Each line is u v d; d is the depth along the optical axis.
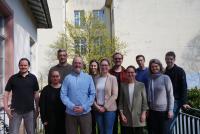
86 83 6.07
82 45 26.38
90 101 6.08
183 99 6.81
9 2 8.21
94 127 6.74
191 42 26.81
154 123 6.48
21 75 6.39
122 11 26.73
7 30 8.34
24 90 6.31
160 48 26.69
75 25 26.59
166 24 26.83
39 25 14.00
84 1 30.09
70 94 6.02
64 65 6.85
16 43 9.05
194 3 26.91
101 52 25.69
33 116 6.45
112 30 28.22
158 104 6.39
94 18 26.61
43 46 26.50
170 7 26.91
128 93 6.42
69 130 6.10
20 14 9.70
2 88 8.20
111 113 6.43
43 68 26.28
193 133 6.55
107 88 6.46
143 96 6.41
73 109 5.93
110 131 6.45
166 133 6.41
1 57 8.24
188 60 26.75
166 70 7.05
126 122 6.43
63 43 26.17
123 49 26.34
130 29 26.64
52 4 26.95
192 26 26.86
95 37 26.33
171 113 6.36
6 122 7.72
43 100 6.34
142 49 26.59
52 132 6.32
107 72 6.55
